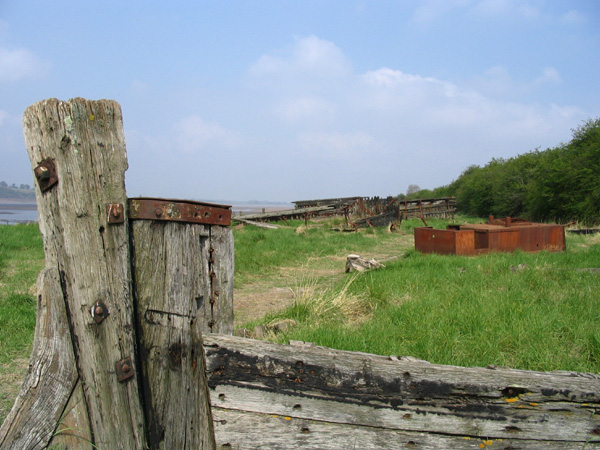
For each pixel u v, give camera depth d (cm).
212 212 244
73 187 200
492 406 229
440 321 479
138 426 222
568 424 229
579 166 2591
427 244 1156
